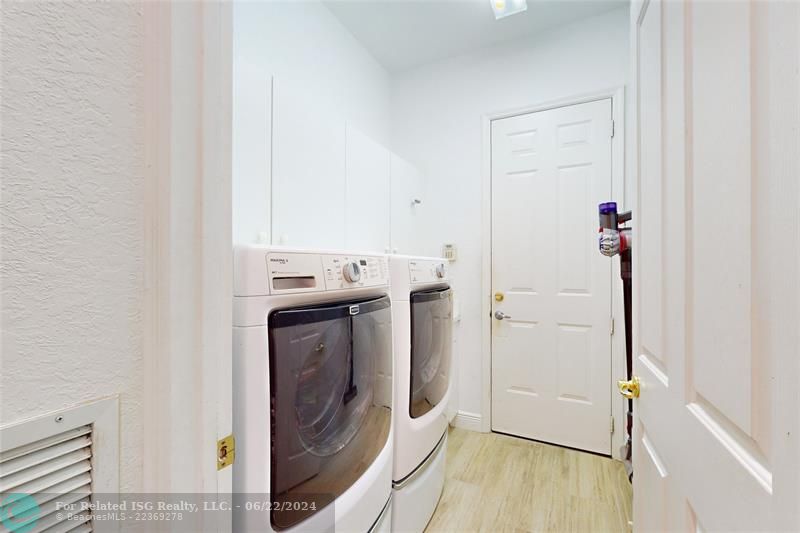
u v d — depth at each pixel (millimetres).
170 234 465
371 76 2604
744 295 449
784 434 368
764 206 412
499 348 2512
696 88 588
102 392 425
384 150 2236
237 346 756
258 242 1308
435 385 1685
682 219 644
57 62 393
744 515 442
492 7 2021
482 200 2555
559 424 2322
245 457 750
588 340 2252
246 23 1577
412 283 1472
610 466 2066
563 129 2312
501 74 2482
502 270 2506
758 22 425
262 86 1334
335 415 988
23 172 371
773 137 392
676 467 676
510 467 2057
